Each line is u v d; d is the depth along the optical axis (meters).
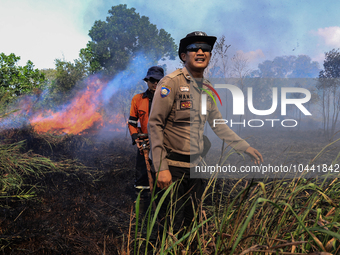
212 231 1.52
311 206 1.35
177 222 1.87
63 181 3.50
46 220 2.52
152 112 1.88
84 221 2.57
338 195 1.59
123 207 3.05
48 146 4.77
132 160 5.14
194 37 1.89
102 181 3.75
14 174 3.15
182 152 1.90
